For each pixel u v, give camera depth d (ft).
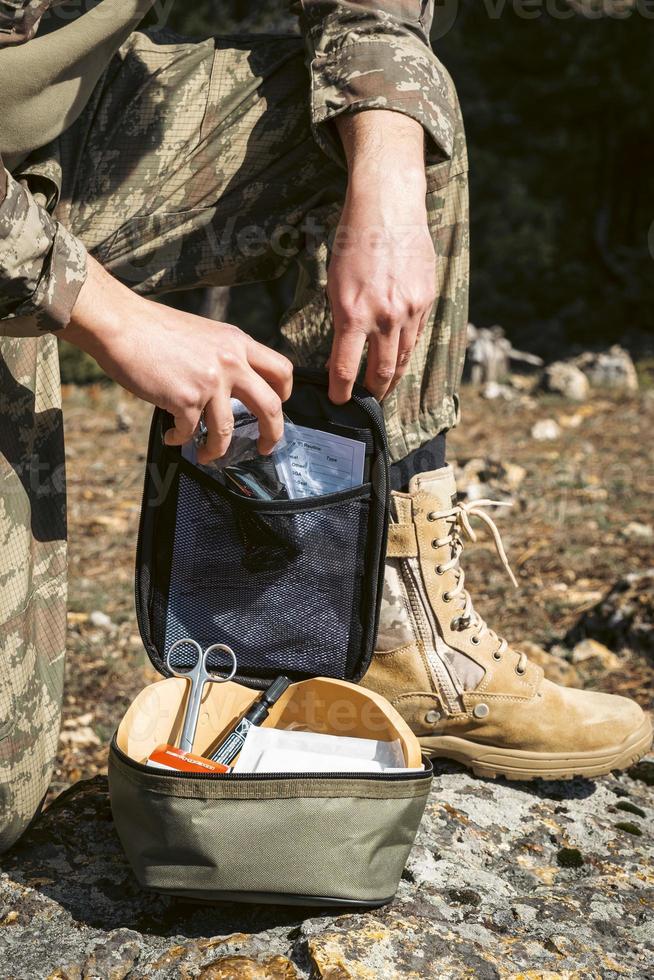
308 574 5.22
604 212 55.93
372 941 4.59
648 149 54.39
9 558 5.04
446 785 6.21
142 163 5.62
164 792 4.32
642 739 6.23
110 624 12.67
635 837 5.98
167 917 4.86
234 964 4.43
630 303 52.85
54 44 4.81
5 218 4.18
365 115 5.19
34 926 4.82
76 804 5.88
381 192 5.03
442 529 5.89
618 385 32.35
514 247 50.70
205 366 4.48
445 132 5.32
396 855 4.62
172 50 5.80
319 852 4.40
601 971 4.67
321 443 5.12
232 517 5.10
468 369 33.47
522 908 5.11
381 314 4.93
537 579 14.05
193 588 5.24
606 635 11.22
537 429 25.11
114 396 30.86
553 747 6.08
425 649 5.96
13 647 5.07
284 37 5.95
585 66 48.01
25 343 5.16
